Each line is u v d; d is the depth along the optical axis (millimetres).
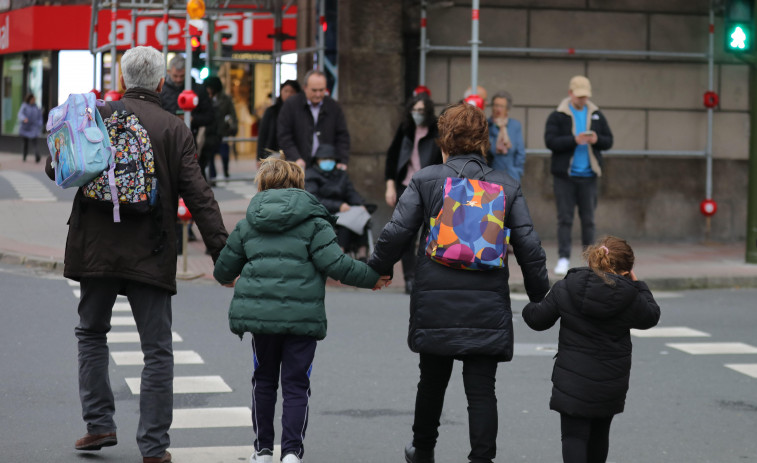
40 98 87188
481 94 31438
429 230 12820
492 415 12602
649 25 38438
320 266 13227
